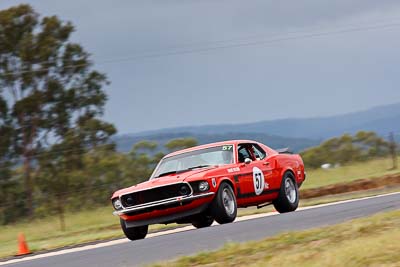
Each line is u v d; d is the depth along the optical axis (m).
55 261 17.45
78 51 70.81
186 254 15.23
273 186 25.77
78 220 47.94
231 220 23.27
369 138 66.38
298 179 27.45
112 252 17.70
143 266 13.86
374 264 11.32
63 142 65.81
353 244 12.75
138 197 23.03
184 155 25.00
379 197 28.62
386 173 53.00
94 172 61.34
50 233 42.62
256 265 12.52
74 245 26.72
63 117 69.44
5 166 63.50
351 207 23.06
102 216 48.97
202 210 22.78
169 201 22.58
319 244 13.77
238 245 14.47
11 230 46.56
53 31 70.31
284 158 26.95
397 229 13.85
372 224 14.95
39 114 68.38
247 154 25.31
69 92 69.94
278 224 19.41
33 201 56.75
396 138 66.38
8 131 66.88
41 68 69.06
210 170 23.28
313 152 67.94
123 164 61.22
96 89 71.50
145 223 23.17
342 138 67.00
